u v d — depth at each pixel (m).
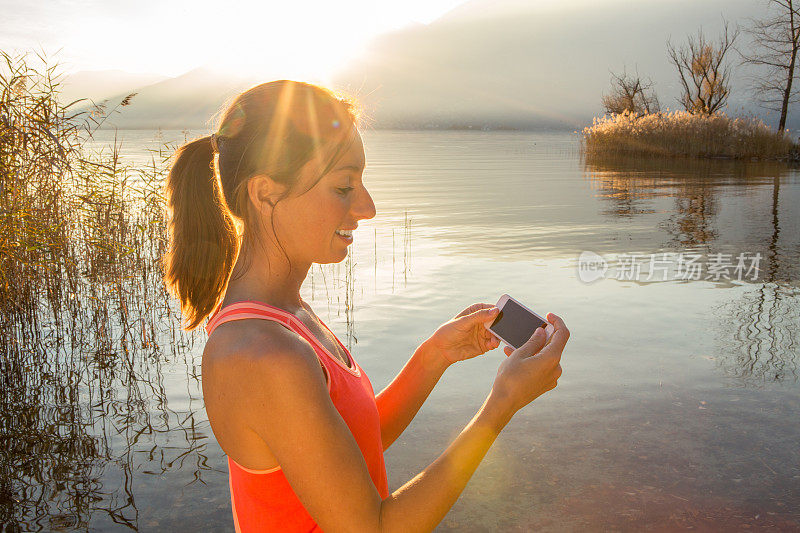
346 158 1.00
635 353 5.14
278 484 0.94
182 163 1.10
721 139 32.81
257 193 0.99
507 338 1.34
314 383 0.87
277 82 1.00
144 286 6.91
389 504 0.90
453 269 8.12
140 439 3.79
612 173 24.67
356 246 9.75
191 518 3.01
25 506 3.10
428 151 48.38
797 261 8.62
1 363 4.99
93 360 5.08
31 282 5.78
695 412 4.09
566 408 4.17
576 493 3.19
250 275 1.01
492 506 3.10
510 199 16.23
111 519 2.99
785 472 3.38
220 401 0.90
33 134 5.39
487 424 0.98
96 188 6.66
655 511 3.03
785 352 5.14
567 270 8.06
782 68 33.50
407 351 5.18
